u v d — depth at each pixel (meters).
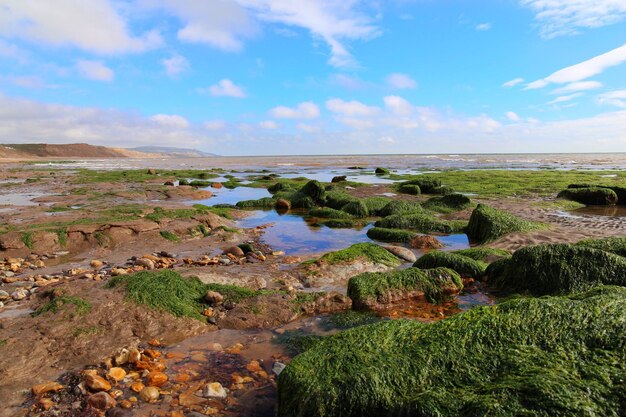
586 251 8.60
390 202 21.03
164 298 7.39
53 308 6.81
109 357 5.89
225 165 85.62
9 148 154.62
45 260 11.78
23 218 15.91
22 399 4.92
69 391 5.10
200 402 4.95
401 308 8.23
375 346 5.07
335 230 16.95
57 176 44.62
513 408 3.73
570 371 4.19
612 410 3.70
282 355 6.21
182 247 13.60
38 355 5.71
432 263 10.33
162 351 6.26
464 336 4.95
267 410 4.86
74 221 14.29
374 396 4.34
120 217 15.45
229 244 14.12
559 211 20.80
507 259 9.53
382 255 11.27
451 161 93.69
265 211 22.16
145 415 4.68
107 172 50.91
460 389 4.31
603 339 4.58
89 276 9.86
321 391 4.38
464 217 19.23
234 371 5.70
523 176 40.56
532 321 4.97
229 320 7.34
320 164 85.94
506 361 4.55
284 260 11.82
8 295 8.32
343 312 8.01
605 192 23.17
